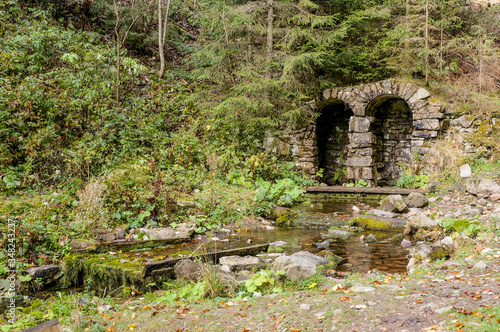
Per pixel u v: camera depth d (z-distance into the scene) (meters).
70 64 10.98
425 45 11.86
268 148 12.87
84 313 3.62
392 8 13.03
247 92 11.87
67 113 9.60
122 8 13.41
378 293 3.52
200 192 9.09
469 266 4.32
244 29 12.44
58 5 13.55
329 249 6.31
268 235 7.38
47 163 8.68
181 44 14.57
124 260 5.22
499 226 5.84
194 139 11.04
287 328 2.89
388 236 7.10
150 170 8.77
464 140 10.57
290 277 4.34
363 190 10.81
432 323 2.78
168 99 12.55
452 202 8.41
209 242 6.80
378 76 13.68
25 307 4.32
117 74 10.88
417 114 11.42
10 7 11.91
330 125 14.23
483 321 2.67
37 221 6.14
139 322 3.27
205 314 3.36
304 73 12.72
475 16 13.98
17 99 8.76
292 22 12.62
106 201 7.36
